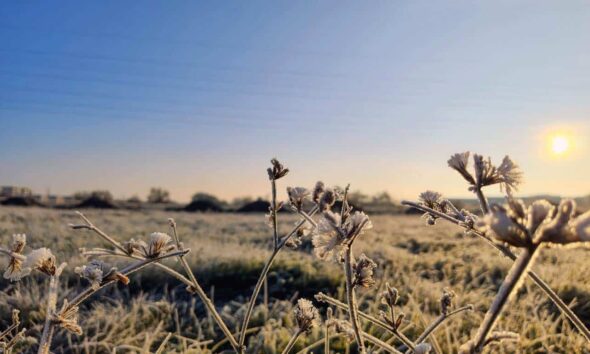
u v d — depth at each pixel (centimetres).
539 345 416
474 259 895
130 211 3278
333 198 138
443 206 185
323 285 664
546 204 83
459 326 445
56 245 990
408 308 506
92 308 546
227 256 786
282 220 2077
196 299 626
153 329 486
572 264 754
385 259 855
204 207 4084
